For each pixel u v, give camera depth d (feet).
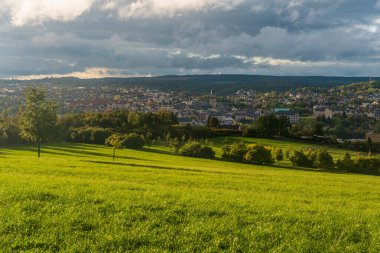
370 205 83.46
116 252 45.62
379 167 320.29
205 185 107.24
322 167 334.03
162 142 449.06
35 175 107.24
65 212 58.34
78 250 45.50
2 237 47.88
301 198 88.22
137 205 63.52
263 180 134.72
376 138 581.12
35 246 46.19
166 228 53.88
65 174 118.11
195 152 351.05
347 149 502.79
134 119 527.40
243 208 66.85
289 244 50.39
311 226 58.13
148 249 46.91
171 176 124.98
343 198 97.66
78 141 422.00
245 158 335.67
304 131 603.67
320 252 48.88
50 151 317.01
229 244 49.62
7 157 196.85
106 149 364.38
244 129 563.07
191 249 47.50
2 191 69.15
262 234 53.21
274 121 555.28
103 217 57.11
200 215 60.80
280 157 356.79
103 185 84.94
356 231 56.65
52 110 249.14
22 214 55.98
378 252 49.47
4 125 380.99
